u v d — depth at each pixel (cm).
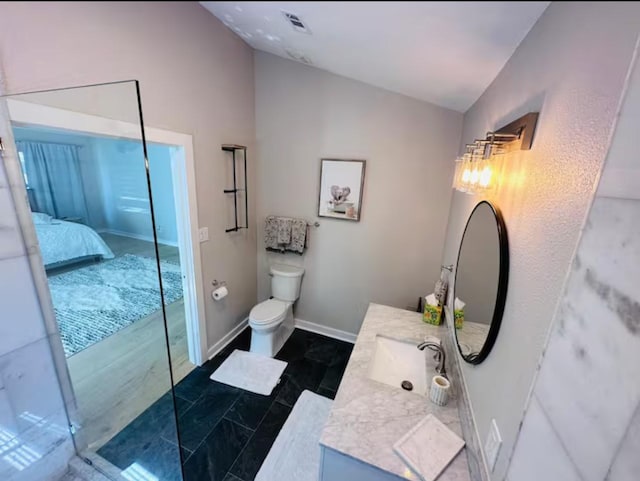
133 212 259
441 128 223
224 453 172
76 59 119
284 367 248
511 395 80
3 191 121
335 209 264
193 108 198
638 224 41
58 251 220
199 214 220
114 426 178
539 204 77
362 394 137
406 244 253
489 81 133
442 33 83
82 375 203
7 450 134
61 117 122
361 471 109
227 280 265
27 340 136
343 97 240
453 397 137
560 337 57
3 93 110
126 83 125
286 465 166
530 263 79
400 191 244
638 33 44
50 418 150
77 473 158
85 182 263
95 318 262
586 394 49
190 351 246
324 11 62
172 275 405
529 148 84
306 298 299
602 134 51
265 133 270
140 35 121
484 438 96
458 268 166
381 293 272
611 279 45
